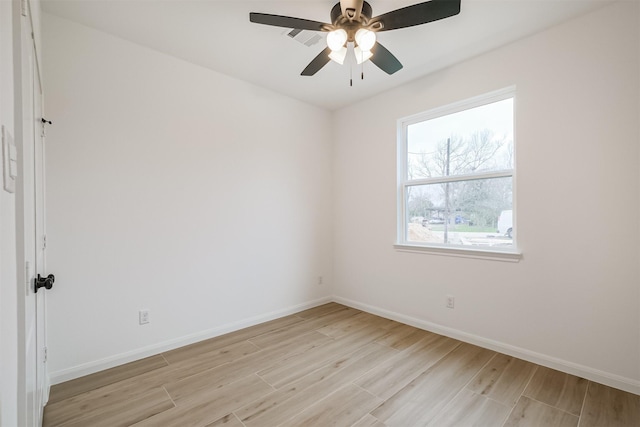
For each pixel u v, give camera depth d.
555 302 2.28
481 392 1.99
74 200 2.17
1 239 0.57
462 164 2.92
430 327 3.04
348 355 2.52
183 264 2.72
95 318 2.26
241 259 3.13
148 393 1.99
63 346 2.12
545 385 2.06
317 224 3.89
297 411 1.81
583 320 2.15
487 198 2.74
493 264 2.61
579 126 2.16
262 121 3.30
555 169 2.27
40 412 1.57
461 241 2.92
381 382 2.12
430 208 3.16
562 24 2.23
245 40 2.43
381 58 2.22
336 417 1.76
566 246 2.22
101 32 2.30
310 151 3.80
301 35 2.37
